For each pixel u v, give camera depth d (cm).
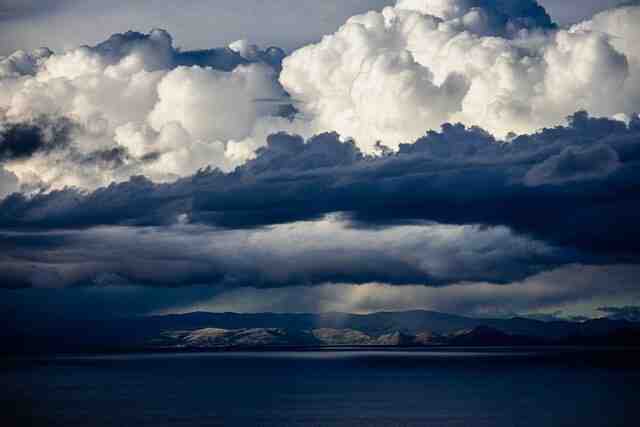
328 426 19300
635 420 19538
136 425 19625
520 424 19100
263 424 19750
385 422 19975
